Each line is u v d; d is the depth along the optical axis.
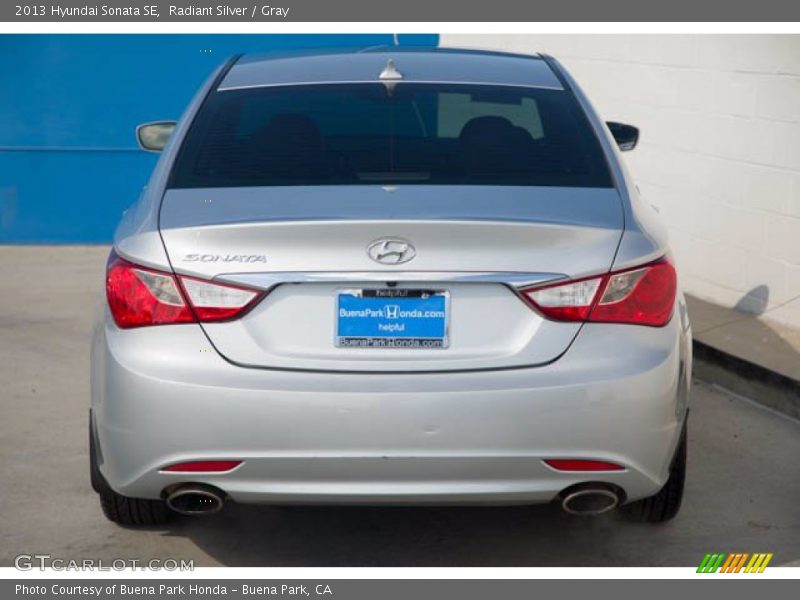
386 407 3.30
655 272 3.46
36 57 8.79
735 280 6.67
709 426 5.29
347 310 3.35
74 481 4.65
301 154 3.85
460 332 3.34
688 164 6.98
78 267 8.36
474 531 4.24
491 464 3.35
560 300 3.35
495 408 3.30
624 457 3.40
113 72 8.87
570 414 3.33
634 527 4.25
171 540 4.16
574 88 4.37
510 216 3.44
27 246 9.03
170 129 5.16
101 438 3.53
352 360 3.34
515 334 3.35
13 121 8.87
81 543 4.12
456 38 9.04
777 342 6.00
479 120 4.04
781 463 4.87
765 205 6.39
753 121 6.42
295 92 4.22
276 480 3.39
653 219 3.77
